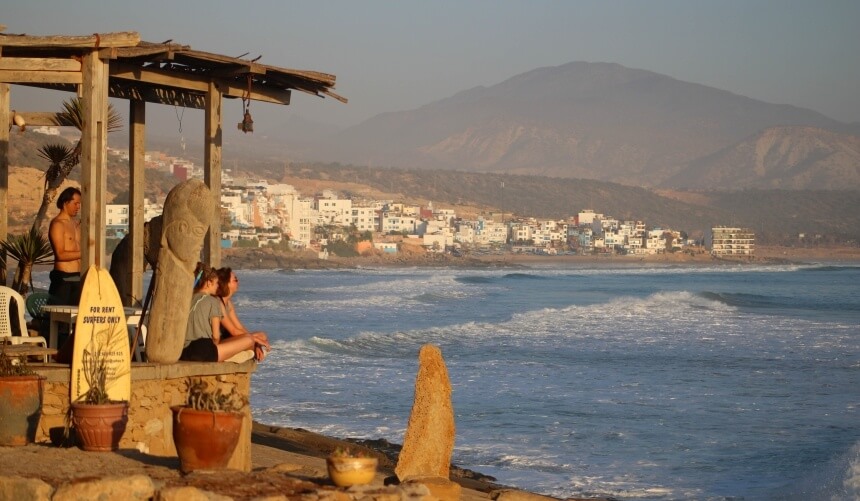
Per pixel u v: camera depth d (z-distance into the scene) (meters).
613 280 135.12
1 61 9.71
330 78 12.33
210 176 11.99
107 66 9.77
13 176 102.69
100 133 9.65
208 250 11.94
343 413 21.41
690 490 15.55
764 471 16.83
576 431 20.05
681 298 70.75
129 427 8.84
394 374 28.52
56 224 10.65
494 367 30.86
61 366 8.80
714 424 21.19
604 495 15.08
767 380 28.47
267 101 12.74
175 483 6.89
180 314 9.00
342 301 71.00
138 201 12.25
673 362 32.62
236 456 8.16
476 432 19.75
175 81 11.53
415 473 8.24
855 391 26.42
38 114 11.88
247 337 9.62
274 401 22.98
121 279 12.08
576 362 32.44
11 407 8.09
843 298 84.25
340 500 6.91
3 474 6.91
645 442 19.11
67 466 7.31
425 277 140.88
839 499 14.84
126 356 8.66
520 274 154.75
